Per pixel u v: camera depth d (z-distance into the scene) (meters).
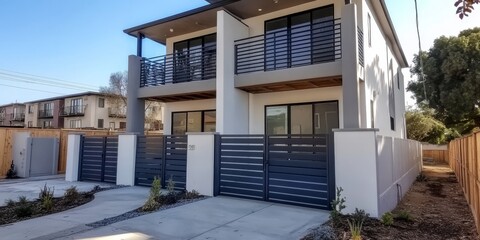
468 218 6.67
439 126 27.14
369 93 10.24
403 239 4.96
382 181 6.57
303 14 10.84
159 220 5.94
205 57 12.16
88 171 11.28
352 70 8.32
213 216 6.23
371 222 5.70
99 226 5.57
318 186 6.93
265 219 6.02
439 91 21.84
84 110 38.62
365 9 10.18
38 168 12.85
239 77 10.50
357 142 6.34
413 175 13.79
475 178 6.31
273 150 7.65
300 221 5.87
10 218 6.27
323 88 10.46
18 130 13.07
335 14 10.18
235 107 10.71
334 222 5.50
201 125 13.23
